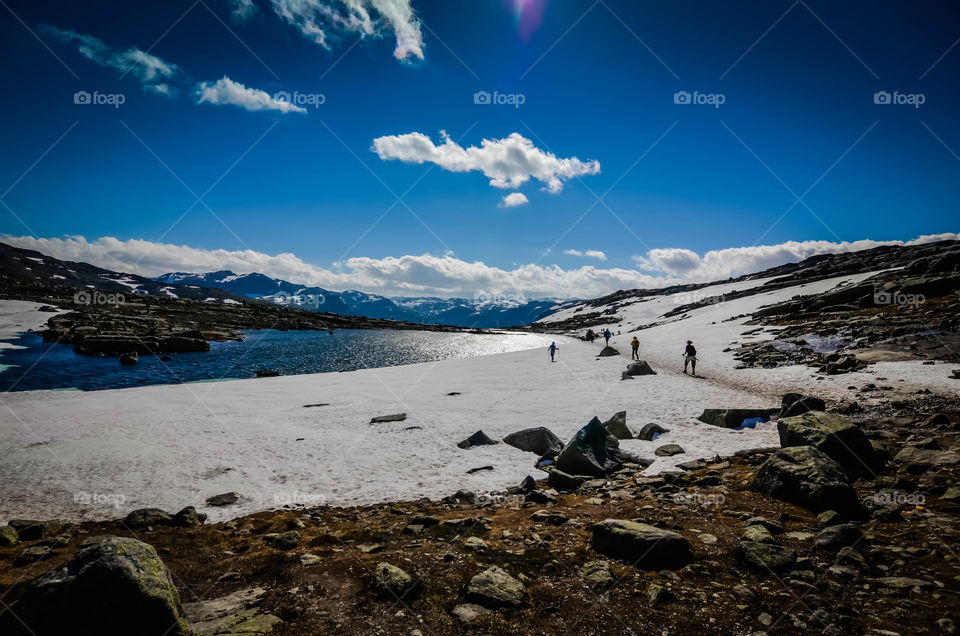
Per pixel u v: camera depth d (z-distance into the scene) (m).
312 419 22.47
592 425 14.94
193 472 14.41
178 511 11.26
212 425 20.91
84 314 81.31
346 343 90.44
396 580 6.55
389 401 27.55
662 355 47.69
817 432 11.80
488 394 29.83
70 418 22.11
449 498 11.73
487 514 10.18
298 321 127.88
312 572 7.13
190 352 63.72
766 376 28.17
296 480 13.64
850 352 29.16
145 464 15.18
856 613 5.27
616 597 6.10
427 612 5.90
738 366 33.47
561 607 5.91
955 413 15.19
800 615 5.33
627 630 5.33
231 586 6.84
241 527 9.96
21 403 26.09
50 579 5.07
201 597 6.48
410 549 8.10
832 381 23.31
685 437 17.42
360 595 6.35
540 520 9.45
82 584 4.89
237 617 5.76
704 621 5.39
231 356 62.12
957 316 31.61
